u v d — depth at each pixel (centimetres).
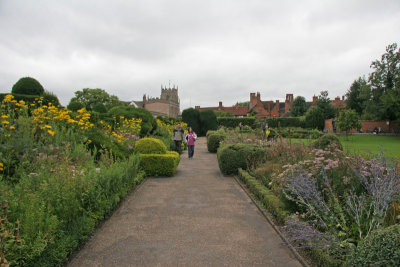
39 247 277
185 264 331
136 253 360
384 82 3778
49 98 1240
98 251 365
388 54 3762
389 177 338
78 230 372
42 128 683
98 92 5694
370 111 3956
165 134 1927
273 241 399
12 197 338
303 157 671
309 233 334
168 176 914
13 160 529
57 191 381
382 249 218
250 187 689
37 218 304
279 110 7500
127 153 912
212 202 606
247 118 4309
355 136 3388
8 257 254
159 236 416
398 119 3372
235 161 919
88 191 430
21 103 751
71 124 837
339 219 373
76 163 614
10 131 603
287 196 408
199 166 1166
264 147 966
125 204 587
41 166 510
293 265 329
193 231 437
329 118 3881
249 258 347
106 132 1098
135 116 1750
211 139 1728
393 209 341
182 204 590
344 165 454
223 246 382
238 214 523
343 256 296
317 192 383
